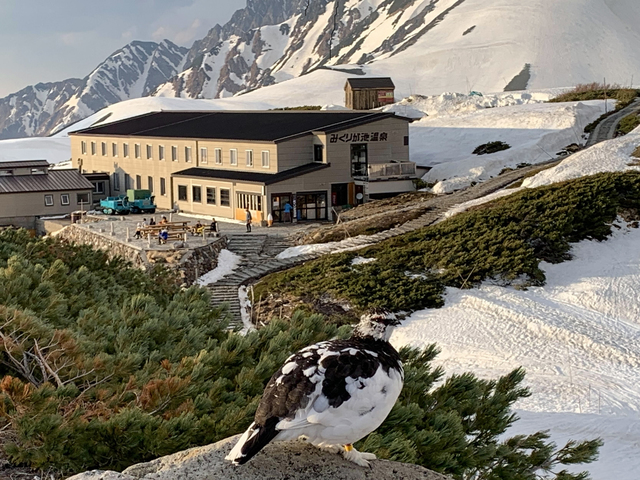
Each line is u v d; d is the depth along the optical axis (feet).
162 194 253.65
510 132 262.26
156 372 37.01
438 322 123.13
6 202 241.14
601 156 190.19
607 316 122.83
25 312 37.50
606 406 91.45
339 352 20.54
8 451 27.50
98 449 28.96
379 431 33.86
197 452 23.98
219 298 141.69
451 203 181.88
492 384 48.01
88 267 75.77
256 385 37.42
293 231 186.60
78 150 303.89
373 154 212.02
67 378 36.04
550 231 147.84
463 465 36.40
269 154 208.74
